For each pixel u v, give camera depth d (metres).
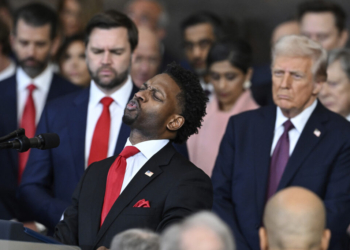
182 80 7.85
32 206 9.80
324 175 9.02
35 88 12.63
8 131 11.95
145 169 7.46
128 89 10.31
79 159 9.95
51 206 9.59
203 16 15.09
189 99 7.77
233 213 9.32
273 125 9.62
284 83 9.23
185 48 15.25
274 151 9.45
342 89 12.03
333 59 12.15
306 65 9.24
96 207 7.35
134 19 17.53
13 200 11.17
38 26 12.67
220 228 4.23
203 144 12.16
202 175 7.48
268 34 18.48
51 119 10.31
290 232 5.21
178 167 7.50
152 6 17.72
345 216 8.72
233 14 19.00
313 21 14.68
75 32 16.73
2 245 5.52
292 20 16.52
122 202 7.22
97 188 7.51
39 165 10.16
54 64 15.55
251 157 9.47
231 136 9.82
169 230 4.32
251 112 9.95
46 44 12.79
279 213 5.28
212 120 12.28
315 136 9.27
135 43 10.35
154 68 13.91
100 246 7.01
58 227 7.40
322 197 9.02
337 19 14.61
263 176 9.28
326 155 9.12
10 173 11.26
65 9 16.80
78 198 7.64
